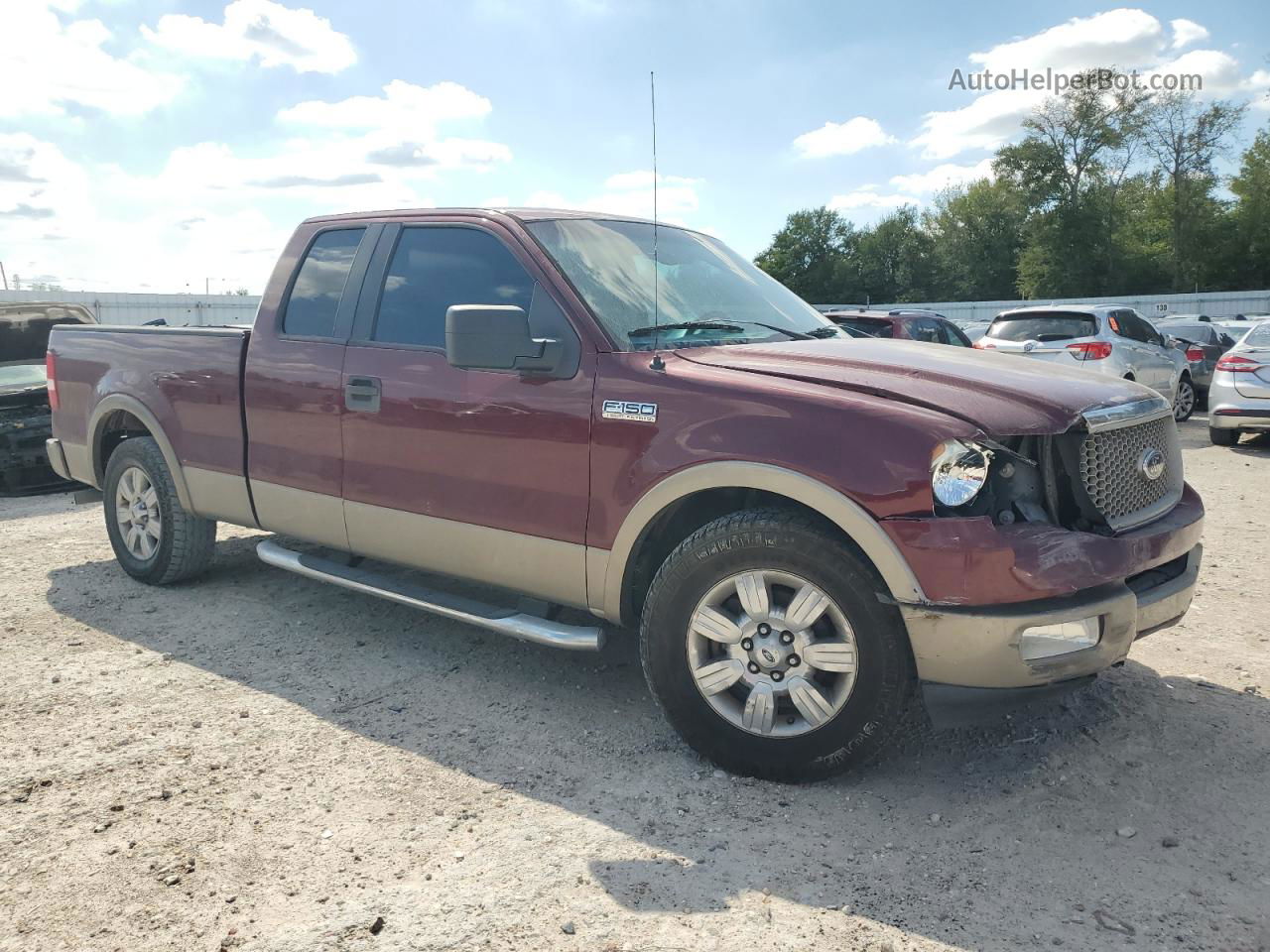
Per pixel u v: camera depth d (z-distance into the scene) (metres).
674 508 3.28
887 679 2.88
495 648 4.38
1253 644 4.35
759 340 3.70
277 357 4.31
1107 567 2.83
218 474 4.64
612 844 2.74
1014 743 3.38
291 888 2.53
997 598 2.72
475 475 3.62
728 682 3.10
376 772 3.19
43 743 3.39
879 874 2.59
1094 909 2.43
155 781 3.11
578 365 3.39
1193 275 58.22
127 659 4.22
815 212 83.56
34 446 8.55
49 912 2.42
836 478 2.83
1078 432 2.96
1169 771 3.16
